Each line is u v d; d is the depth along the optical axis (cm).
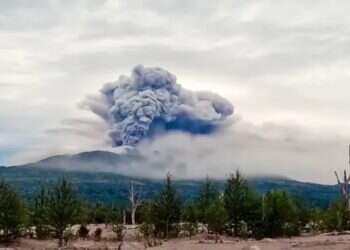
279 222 8306
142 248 5225
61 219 6906
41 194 7638
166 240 7006
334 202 8762
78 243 6862
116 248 5512
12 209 6944
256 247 4309
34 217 7588
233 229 8319
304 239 5738
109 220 10394
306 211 9456
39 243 6912
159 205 8156
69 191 7100
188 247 4859
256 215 8350
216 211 7925
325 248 4088
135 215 10856
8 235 6919
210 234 8050
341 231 7694
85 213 8038
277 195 8456
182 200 8362
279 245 4644
